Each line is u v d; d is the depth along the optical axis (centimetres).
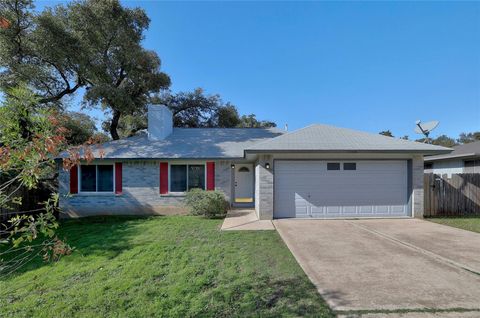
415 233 791
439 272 485
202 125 2686
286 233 802
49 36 1289
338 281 448
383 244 675
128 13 1675
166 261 565
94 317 355
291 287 428
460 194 1110
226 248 653
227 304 378
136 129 2336
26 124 301
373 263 536
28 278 496
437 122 1362
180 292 417
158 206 1283
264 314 348
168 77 2052
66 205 1257
